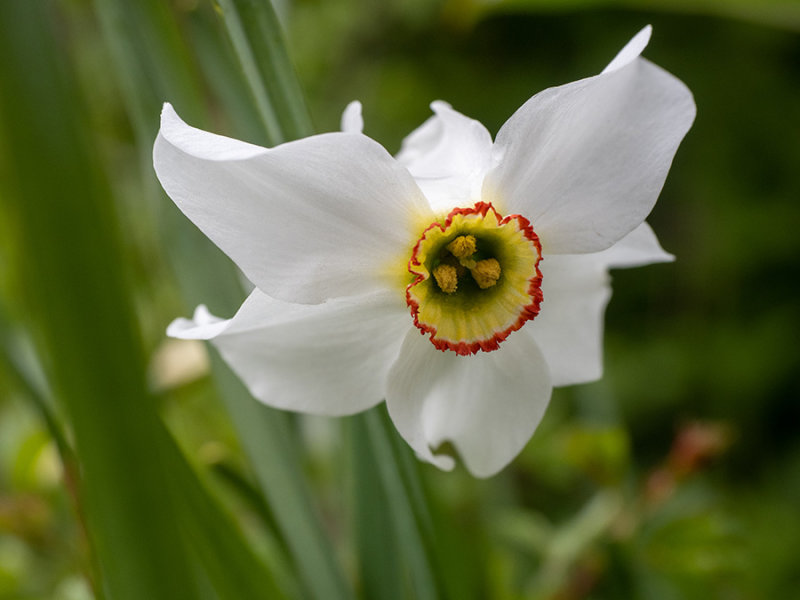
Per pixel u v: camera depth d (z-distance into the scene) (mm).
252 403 187
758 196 646
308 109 165
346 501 203
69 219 147
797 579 472
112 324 149
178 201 149
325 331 164
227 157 145
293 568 193
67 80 147
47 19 146
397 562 189
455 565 178
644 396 601
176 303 281
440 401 169
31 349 185
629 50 148
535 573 273
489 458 171
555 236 160
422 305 165
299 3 415
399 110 616
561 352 176
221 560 174
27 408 234
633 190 155
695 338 625
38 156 145
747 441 600
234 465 202
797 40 627
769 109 642
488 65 631
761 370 604
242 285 189
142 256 287
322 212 153
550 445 296
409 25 597
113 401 149
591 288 173
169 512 152
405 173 155
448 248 166
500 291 168
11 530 230
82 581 223
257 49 164
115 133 371
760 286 633
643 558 231
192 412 265
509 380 169
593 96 151
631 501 239
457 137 162
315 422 245
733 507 509
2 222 200
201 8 194
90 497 151
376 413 174
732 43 638
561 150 155
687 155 660
